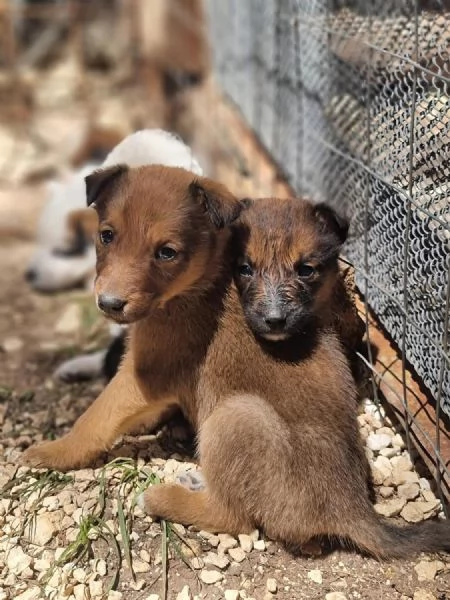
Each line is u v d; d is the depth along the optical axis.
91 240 1.03
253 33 1.03
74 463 0.62
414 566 0.54
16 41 1.75
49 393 0.76
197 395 0.59
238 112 1.16
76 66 1.75
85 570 0.54
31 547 0.57
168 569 0.54
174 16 1.38
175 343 0.59
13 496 0.60
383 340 0.66
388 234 0.62
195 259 0.55
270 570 0.54
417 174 0.57
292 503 0.54
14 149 1.52
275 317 0.56
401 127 0.59
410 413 0.59
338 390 0.57
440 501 0.57
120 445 0.65
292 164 0.90
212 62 1.31
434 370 0.56
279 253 0.58
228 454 0.54
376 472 0.60
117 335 0.75
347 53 0.69
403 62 0.58
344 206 0.72
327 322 0.61
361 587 0.53
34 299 1.02
